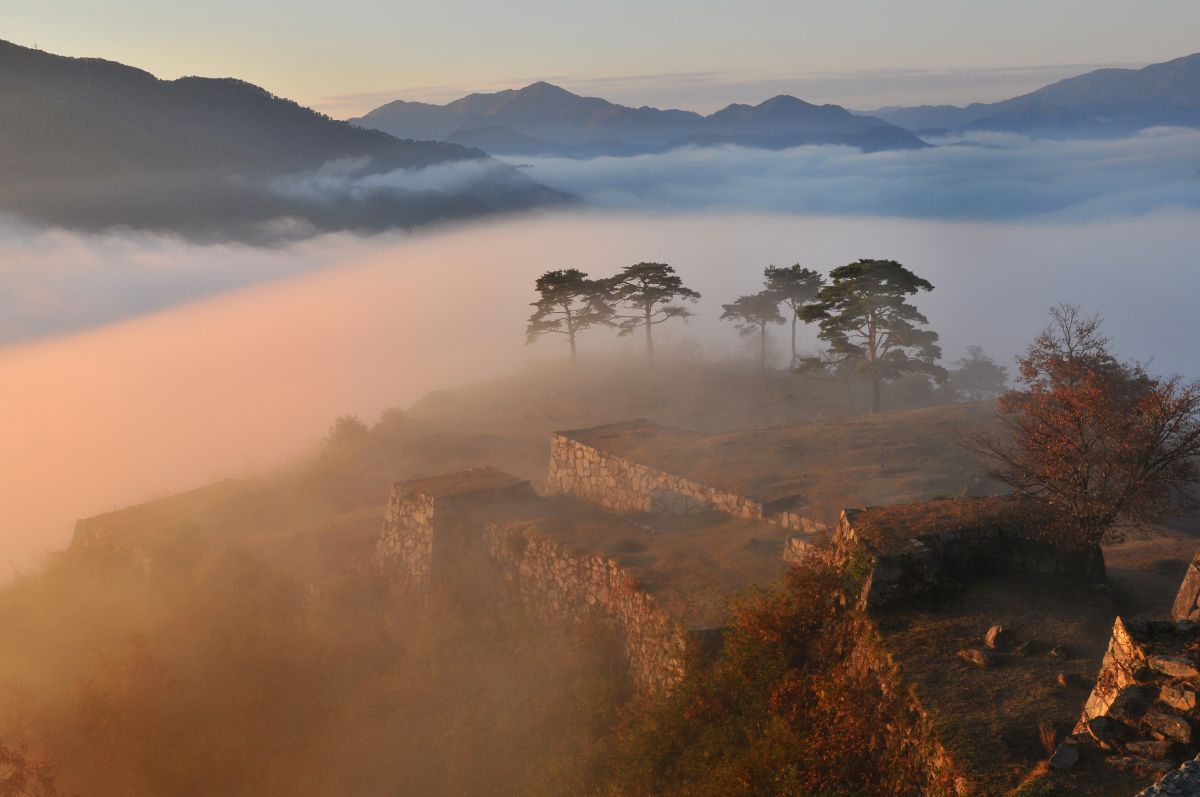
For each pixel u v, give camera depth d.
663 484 32.97
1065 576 18.95
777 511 28.41
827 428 40.28
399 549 34.44
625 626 24.64
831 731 15.65
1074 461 19.62
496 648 28.14
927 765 13.34
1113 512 19.22
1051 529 18.95
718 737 18.20
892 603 17.55
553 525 30.66
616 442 37.88
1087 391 19.72
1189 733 10.98
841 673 16.94
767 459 34.44
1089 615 17.22
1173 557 22.88
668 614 22.55
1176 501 22.89
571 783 20.81
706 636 21.33
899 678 15.05
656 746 19.59
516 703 24.94
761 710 18.00
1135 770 10.95
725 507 30.28
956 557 18.47
